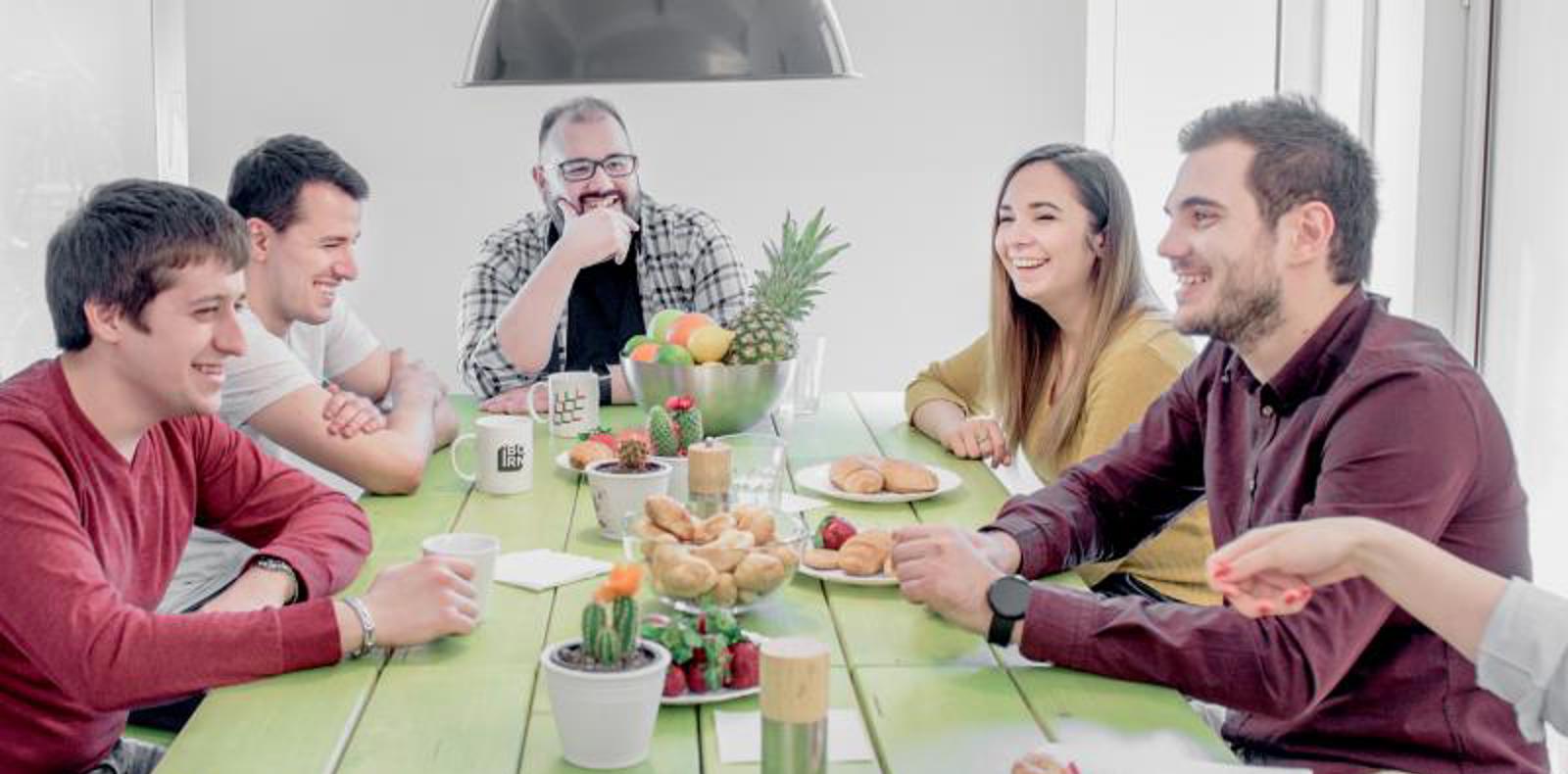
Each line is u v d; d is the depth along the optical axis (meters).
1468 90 3.25
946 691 1.67
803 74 2.05
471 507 2.46
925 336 5.01
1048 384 2.83
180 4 4.46
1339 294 1.86
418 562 1.81
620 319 3.86
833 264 4.96
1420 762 1.80
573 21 2.02
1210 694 1.67
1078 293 2.71
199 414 1.90
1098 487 2.21
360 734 1.54
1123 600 1.77
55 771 1.85
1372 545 1.46
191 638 1.68
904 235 4.96
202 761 1.47
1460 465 1.70
